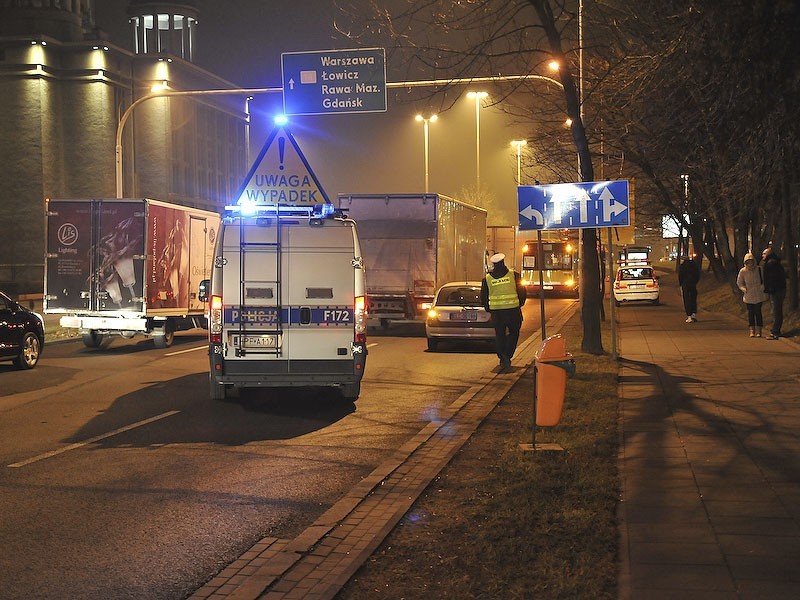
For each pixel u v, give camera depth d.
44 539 6.33
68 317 20.80
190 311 22.84
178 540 6.32
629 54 12.95
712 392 12.45
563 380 8.72
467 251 29.48
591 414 10.74
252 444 9.88
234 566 5.66
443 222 25.66
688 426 9.95
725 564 5.33
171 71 62.38
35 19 57.19
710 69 8.19
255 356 11.95
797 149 8.39
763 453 8.50
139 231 20.53
